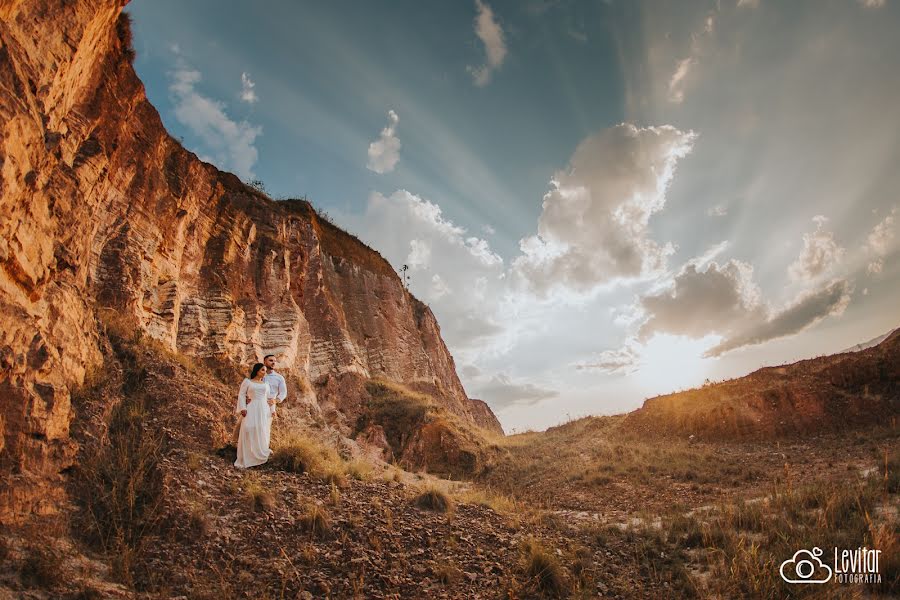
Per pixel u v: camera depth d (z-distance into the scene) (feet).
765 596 20.15
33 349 21.30
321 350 95.40
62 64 25.94
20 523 17.51
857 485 33.78
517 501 47.62
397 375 121.19
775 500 32.58
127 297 45.39
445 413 89.15
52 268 25.88
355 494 30.89
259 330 71.46
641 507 41.83
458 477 71.92
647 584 23.57
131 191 53.42
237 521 23.27
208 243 71.15
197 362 55.93
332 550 22.72
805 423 69.67
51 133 25.16
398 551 24.11
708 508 37.29
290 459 32.96
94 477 21.86
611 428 93.71
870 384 70.18
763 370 90.07
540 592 21.85
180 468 25.72
